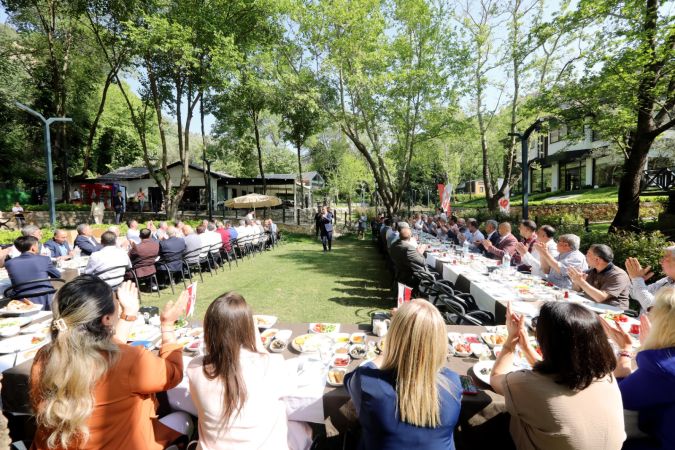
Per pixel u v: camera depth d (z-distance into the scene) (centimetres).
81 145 2669
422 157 2333
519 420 156
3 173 2403
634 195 888
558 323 142
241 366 150
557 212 1856
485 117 1617
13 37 2123
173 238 684
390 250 588
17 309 313
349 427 184
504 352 185
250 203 1551
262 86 1438
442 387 143
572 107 900
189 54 1334
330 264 998
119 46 1562
